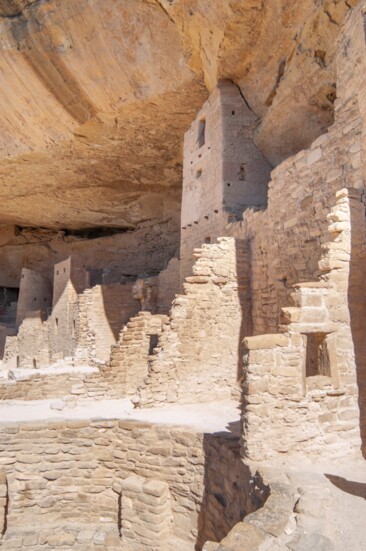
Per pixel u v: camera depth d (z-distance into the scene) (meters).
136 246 22.08
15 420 7.42
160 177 16.28
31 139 13.46
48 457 7.01
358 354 5.24
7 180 16.78
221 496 5.47
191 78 10.48
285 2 7.28
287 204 7.39
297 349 5.02
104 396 9.34
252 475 4.58
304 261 6.79
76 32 9.88
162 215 20.03
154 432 6.68
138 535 6.23
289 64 8.34
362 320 5.31
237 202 10.04
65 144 13.44
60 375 10.10
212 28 8.49
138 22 9.36
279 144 9.88
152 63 10.16
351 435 5.08
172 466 6.39
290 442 4.87
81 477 6.96
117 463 6.91
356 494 3.96
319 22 7.05
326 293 5.20
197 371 8.30
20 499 6.89
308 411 4.95
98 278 19.44
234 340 8.66
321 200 6.39
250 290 8.88
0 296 27.73
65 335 16.98
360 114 5.49
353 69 5.70
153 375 7.98
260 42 8.48
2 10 10.03
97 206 19.88
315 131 9.09
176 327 8.27
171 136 13.02
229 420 7.01
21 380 9.70
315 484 4.16
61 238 24.44
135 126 12.36
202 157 11.30
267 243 8.13
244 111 10.24
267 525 3.38
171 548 6.04
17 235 24.62
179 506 6.21
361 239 5.41
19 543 6.50
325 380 5.07
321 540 3.18
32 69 10.86
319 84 7.91
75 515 6.89
